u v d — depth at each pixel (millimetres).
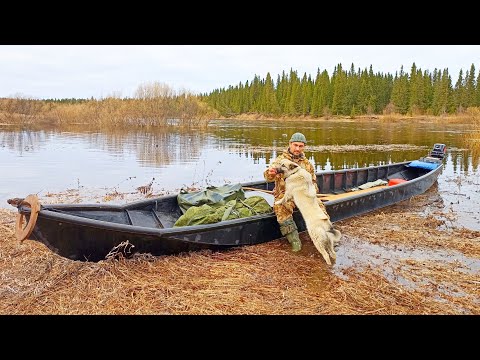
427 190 10648
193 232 5453
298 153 6211
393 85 76875
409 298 4609
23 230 4402
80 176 12766
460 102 69062
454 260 5812
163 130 34719
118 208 5902
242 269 5262
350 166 15375
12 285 4641
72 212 5273
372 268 5477
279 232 6434
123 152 18828
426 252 6125
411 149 21000
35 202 4414
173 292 4586
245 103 95438
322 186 9438
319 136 30141
